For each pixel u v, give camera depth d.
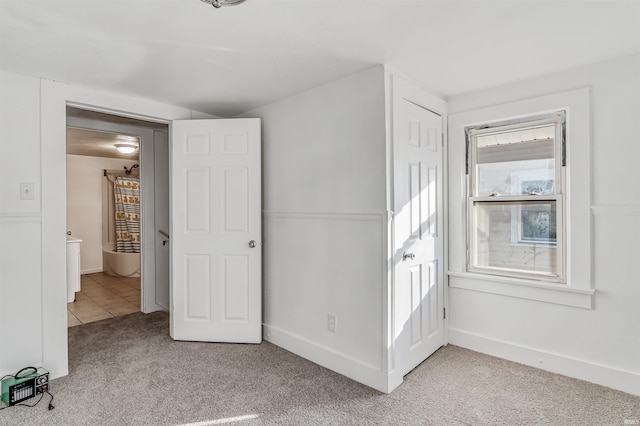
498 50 2.03
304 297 2.72
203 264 3.05
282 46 1.96
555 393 2.13
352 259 2.38
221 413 1.97
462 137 2.83
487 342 2.70
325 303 2.56
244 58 2.11
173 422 1.89
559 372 2.38
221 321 3.04
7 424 1.88
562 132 2.41
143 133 3.92
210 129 3.04
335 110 2.48
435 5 1.56
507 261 2.69
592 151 2.24
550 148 2.48
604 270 2.21
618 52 2.07
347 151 2.41
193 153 3.05
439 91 2.74
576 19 1.69
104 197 6.42
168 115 3.04
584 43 1.95
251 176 3.01
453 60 2.16
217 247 3.04
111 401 2.09
